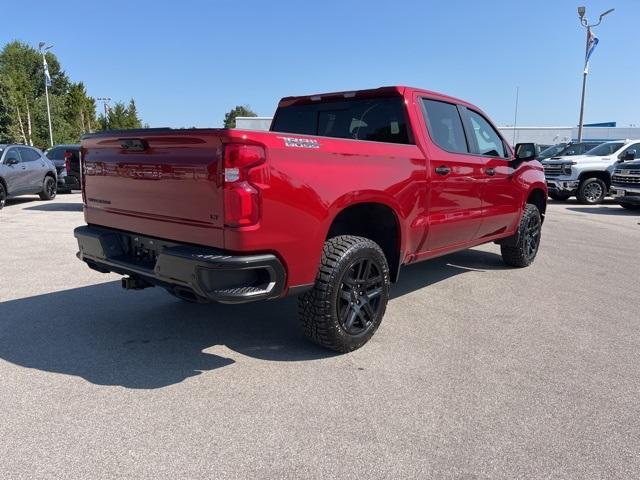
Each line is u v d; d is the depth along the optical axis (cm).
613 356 408
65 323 466
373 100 497
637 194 1406
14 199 1595
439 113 513
